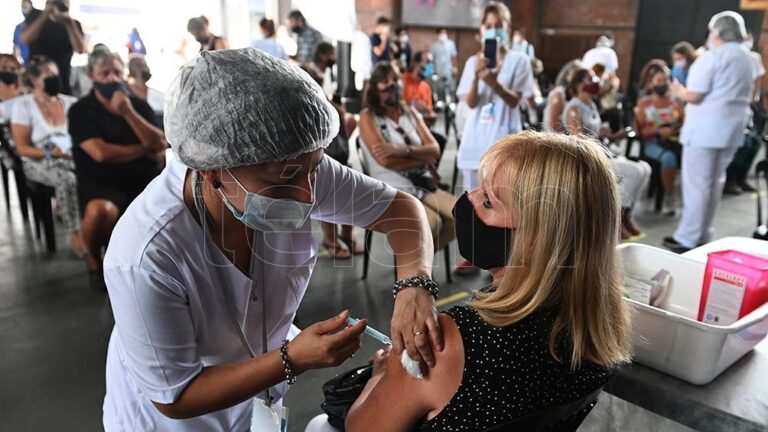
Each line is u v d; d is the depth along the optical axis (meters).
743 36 3.20
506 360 0.69
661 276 1.18
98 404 2.01
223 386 0.78
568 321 0.72
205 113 0.71
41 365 2.23
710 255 1.11
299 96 0.73
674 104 4.48
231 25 6.91
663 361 0.99
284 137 0.72
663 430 1.80
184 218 0.81
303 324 1.82
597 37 10.27
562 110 3.93
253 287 0.94
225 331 0.92
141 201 0.84
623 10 9.91
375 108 2.90
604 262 0.73
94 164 2.84
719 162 3.47
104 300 2.77
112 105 2.84
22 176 3.78
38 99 3.23
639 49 9.95
